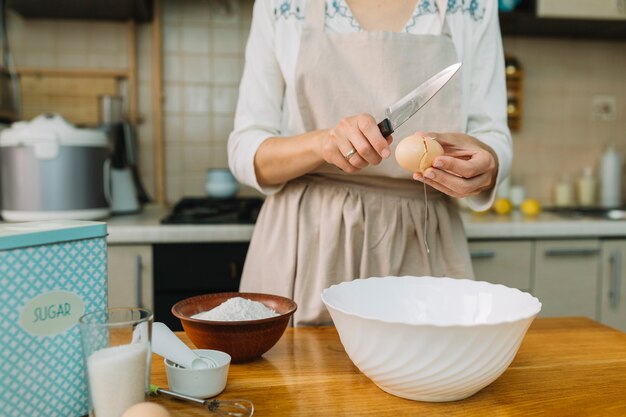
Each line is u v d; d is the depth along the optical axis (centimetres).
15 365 50
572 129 235
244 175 99
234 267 162
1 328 49
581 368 66
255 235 104
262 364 67
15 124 163
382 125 74
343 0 98
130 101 207
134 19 205
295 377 63
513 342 54
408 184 97
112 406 49
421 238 97
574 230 178
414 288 71
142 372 51
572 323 85
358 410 55
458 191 79
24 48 203
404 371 53
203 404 56
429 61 95
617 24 211
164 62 211
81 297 55
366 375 58
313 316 95
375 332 53
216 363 59
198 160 215
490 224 174
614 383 62
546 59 230
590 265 182
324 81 96
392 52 94
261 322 64
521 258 178
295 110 101
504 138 97
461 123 97
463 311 68
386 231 96
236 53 214
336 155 79
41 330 52
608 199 231
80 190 160
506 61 224
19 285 50
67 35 204
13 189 156
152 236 157
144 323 52
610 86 236
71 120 206
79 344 55
